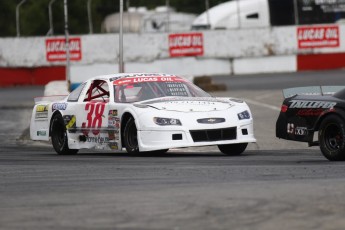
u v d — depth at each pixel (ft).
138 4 574.15
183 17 497.46
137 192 88.43
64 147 154.40
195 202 80.43
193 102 137.80
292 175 101.04
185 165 118.11
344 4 449.89
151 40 437.58
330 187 87.86
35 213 77.51
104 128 144.66
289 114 130.72
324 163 117.80
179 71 440.86
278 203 78.54
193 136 131.44
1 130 219.82
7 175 110.93
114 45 435.53
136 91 143.84
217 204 79.00
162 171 109.50
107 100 145.48
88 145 149.48
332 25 437.17
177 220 71.97
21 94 367.04
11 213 77.97
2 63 433.48
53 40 433.48
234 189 88.17
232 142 132.87
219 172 106.32
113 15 531.09
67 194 88.94
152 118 133.39
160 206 78.95
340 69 437.58
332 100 123.24
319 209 75.31
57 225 71.20
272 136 181.27
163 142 132.16
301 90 132.87
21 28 572.10
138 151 136.56
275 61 441.27
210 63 441.27
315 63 440.45
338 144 121.39
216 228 68.08
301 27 439.63
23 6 581.53
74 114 152.46
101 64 434.30
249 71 443.32
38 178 106.11
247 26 458.91
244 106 138.10
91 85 152.25
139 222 71.51
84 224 71.26
